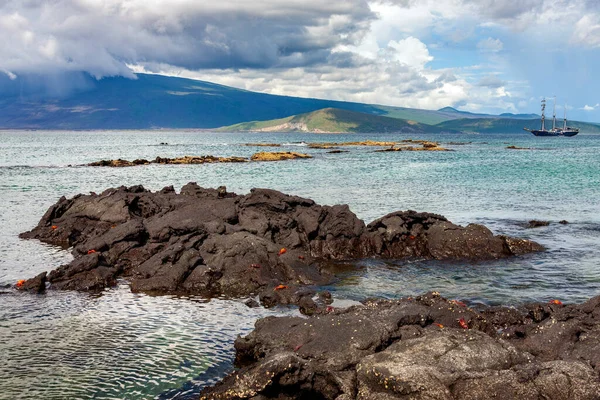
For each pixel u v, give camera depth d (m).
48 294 24.30
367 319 16.92
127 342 18.52
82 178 75.19
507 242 31.42
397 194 56.72
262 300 23.11
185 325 20.17
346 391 13.81
